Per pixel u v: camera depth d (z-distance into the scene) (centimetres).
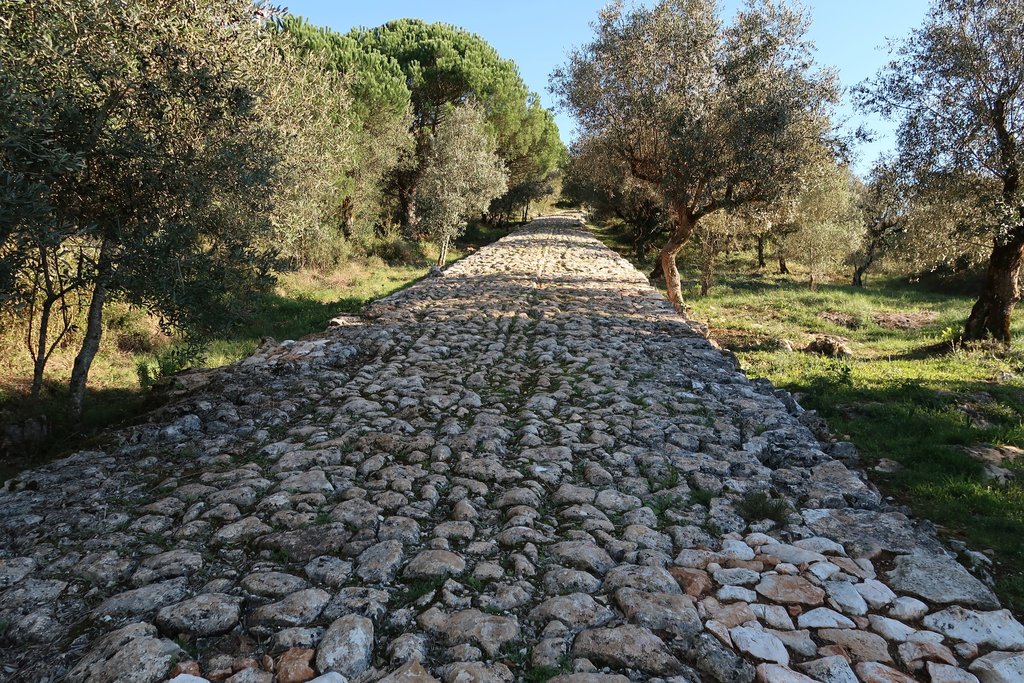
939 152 1134
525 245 2906
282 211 1016
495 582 348
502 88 3641
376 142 2598
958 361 1127
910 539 400
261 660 282
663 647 290
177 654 281
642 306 1299
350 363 854
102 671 267
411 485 466
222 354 1088
